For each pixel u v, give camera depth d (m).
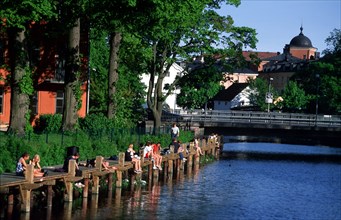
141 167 37.94
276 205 33.16
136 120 65.06
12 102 37.84
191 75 64.19
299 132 75.12
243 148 82.50
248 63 64.75
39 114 53.31
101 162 30.34
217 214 29.03
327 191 40.47
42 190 27.34
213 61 63.62
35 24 52.34
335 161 66.25
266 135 75.81
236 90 152.12
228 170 50.75
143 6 38.25
